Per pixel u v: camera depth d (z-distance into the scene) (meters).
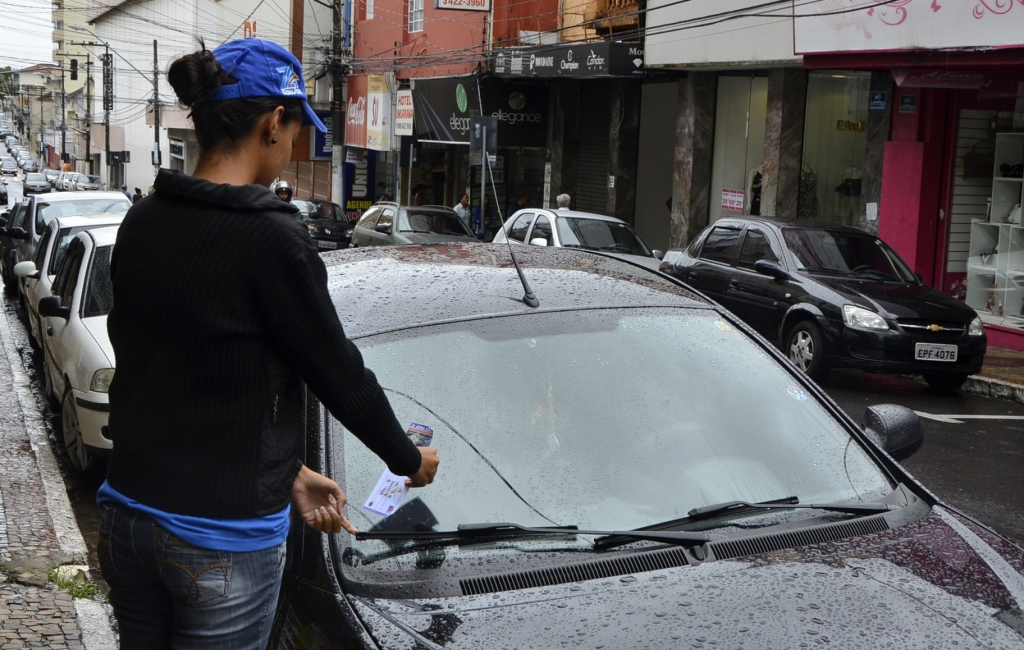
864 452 3.08
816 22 14.97
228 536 1.97
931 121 15.15
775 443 2.98
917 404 10.71
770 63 16.86
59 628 4.51
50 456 7.83
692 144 20.20
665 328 3.28
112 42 77.31
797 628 2.16
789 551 2.52
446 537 2.50
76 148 98.38
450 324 3.07
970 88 14.66
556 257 3.81
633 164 23.42
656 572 2.40
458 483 2.64
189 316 1.95
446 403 2.81
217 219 1.97
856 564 2.45
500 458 2.72
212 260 1.95
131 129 70.44
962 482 7.51
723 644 2.10
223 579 1.98
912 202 15.38
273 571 2.06
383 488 2.59
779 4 16.30
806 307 11.32
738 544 2.53
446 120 26.92
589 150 25.02
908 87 14.90
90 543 6.20
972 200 15.23
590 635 2.13
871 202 16.28
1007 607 2.33
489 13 26.03
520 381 2.93
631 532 2.54
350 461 2.65
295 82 2.12
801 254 11.98
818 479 2.90
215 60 2.04
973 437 9.12
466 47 26.89
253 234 1.96
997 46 12.39
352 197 37.41
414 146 30.20
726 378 3.14
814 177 17.78
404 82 30.58
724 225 13.16
